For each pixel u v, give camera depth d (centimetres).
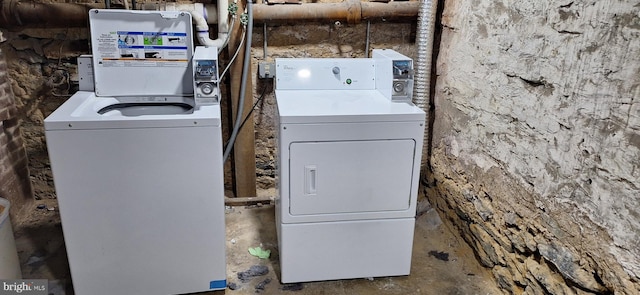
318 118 176
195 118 166
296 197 187
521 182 179
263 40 260
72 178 164
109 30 202
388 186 192
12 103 248
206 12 241
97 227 173
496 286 201
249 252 227
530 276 176
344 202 191
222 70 262
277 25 258
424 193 278
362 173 188
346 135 180
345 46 269
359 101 202
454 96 235
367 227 197
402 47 273
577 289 151
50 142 158
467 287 202
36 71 248
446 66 243
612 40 131
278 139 187
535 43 166
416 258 224
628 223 129
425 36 239
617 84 130
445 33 243
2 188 232
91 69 207
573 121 149
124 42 205
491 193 202
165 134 165
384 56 208
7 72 243
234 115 265
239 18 246
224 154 269
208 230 184
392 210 196
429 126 268
